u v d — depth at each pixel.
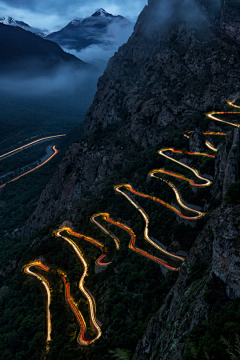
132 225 148.62
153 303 98.12
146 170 170.88
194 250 71.12
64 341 111.25
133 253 126.44
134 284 112.50
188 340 47.75
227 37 198.75
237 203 54.84
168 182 149.12
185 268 70.44
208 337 44.31
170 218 127.12
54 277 150.75
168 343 54.47
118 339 91.25
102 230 160.00
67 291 138.50
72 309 125.81
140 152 195.88
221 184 110.19
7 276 191.00
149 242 128.12
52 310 132.50
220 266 51.84
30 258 175.88
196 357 43.16
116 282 120.25
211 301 50.06
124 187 178.38
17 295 160.00
